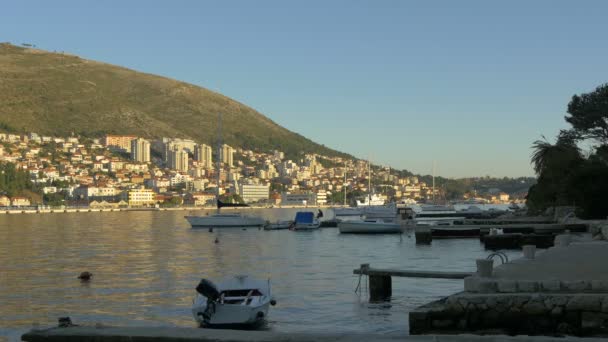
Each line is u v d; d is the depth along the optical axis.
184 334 18.44
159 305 36.91
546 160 107.56
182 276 50.88
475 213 158.62
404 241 90.75
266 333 18.30
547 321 20.64
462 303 21.62
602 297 20.08
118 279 49.09
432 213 157.62
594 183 79.31
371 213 150.00
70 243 93.00
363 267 38.81
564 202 98.75
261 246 84.81
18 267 58.72
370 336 17.33
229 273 52.78
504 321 21.12
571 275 24.25
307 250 77.38
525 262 28.91
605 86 105.94
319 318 32.19
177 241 96.56
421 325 22.02
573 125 108.50
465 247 74.81
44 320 32.91
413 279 44.84
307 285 44.06
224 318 30.50
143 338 18.47
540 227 72.50
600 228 53.25
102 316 33.75
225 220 136.12
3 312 35.09
